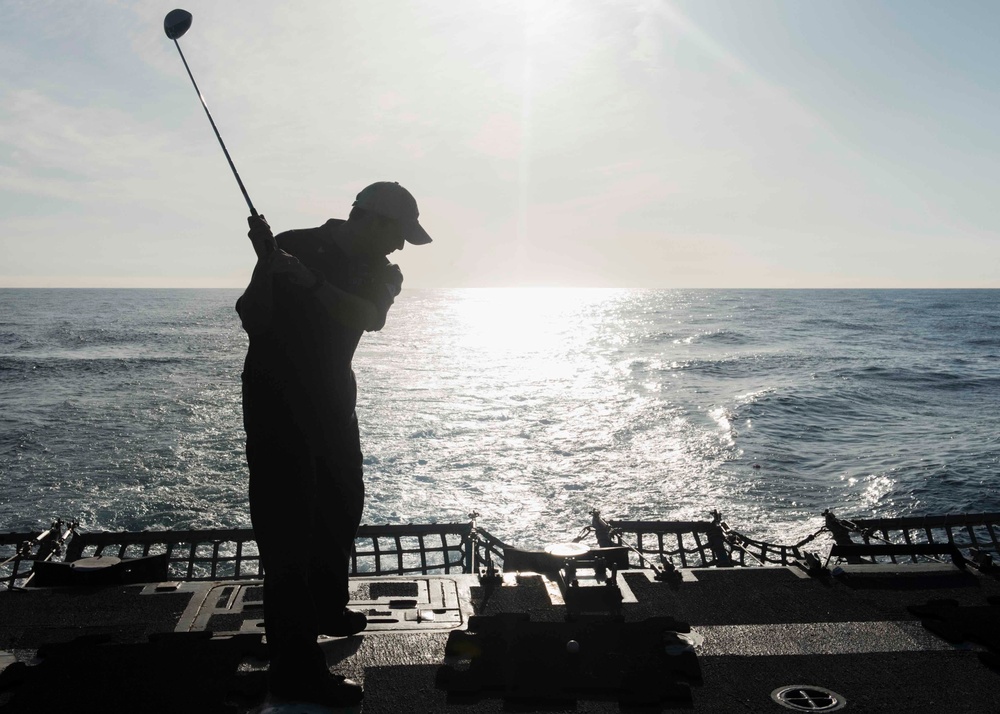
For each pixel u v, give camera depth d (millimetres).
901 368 54500
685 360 60969
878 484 23703
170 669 3574
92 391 42375
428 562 14898
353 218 3523
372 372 52000
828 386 44812
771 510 21094
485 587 4891
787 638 4090
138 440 28812
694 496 22141
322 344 3414
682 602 4637
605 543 7148
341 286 3449
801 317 132125
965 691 3480
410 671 3672
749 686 3555
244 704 3344
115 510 20312
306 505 3398
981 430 32438
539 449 27484
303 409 3385
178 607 4594
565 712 3299
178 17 3617
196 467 24562
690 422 33156
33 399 39562
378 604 4562
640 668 3619
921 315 137125
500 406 36969
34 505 20781
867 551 5406
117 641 4070
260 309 3219
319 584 3820
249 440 3404
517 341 83875
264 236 3180
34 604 4652
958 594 4738
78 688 3387
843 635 4125
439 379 48156
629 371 53375
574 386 45094
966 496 22641
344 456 3635
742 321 121375
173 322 116000
